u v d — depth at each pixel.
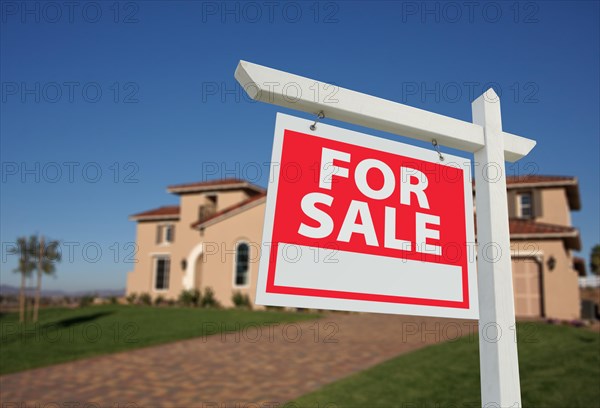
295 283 2.01
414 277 2.22
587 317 19.28
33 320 19.81
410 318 17.09
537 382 8.48
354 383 9.13
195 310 20.33
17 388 9.59
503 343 2.20
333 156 2.20
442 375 9.36
